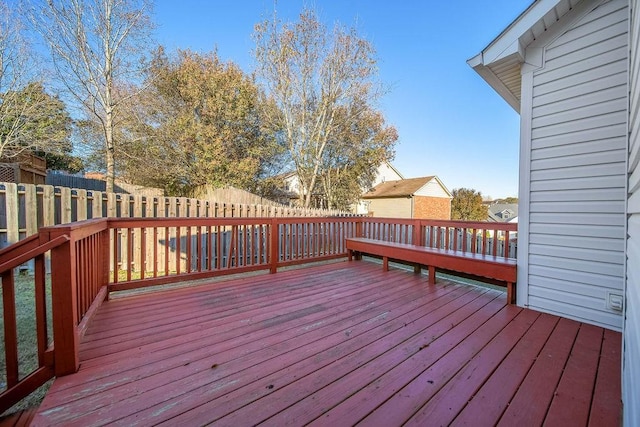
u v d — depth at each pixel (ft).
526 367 6.21
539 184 9.53
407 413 4.78
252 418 4.64
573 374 5.97
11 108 28.43
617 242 8.09
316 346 7.06
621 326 7.98
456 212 75.66
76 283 6.40
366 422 4.57
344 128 46.19
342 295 11.07
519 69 10.53
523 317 9.04
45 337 5.56
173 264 18.86
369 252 16.06
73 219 15.61
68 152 35.78
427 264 12.96
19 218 14.25
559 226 9.14
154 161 39.45
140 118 38.24
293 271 14.90
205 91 39.65
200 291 11.42
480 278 11.65
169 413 4.73
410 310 9.57
